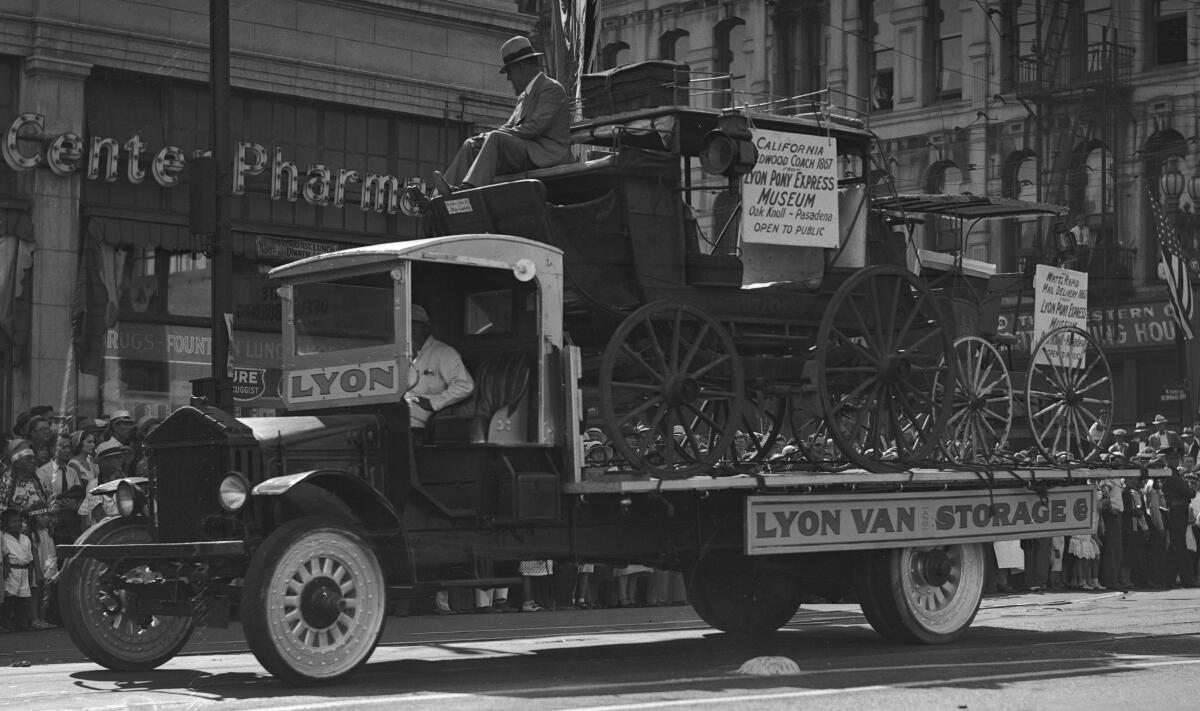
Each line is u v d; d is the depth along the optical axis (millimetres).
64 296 19828
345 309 10297
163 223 20734
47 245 19656
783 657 10422
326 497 9500
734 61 45531
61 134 19719
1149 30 39250
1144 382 38625
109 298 20281
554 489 10188
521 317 10406
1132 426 38125
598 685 9133
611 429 10219
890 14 43000
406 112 23125
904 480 11703
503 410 10281
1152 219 38750
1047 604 18047
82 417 19922
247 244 21375
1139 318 38219
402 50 23172
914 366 12141
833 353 11797
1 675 10445
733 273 11234
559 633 13961
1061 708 8148
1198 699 8547
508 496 10031
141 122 20750
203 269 21422
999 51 41156
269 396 21578
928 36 42531
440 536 9930
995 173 41094
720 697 8461
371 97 22688
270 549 8977
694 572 12180
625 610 17672
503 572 10422
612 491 10109
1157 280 38406
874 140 12516
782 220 11562
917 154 42438
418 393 10102
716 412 11531
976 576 12289
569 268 10664
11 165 19359
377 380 10023
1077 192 39938
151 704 8594
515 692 8734
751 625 12930
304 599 9070
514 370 10352
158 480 9891
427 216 11195
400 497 9859
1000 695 8648
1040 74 39625
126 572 10055
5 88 19672
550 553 10359
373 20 22844
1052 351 13602
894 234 12727
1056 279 13844
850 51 43438
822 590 12695
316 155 22344
